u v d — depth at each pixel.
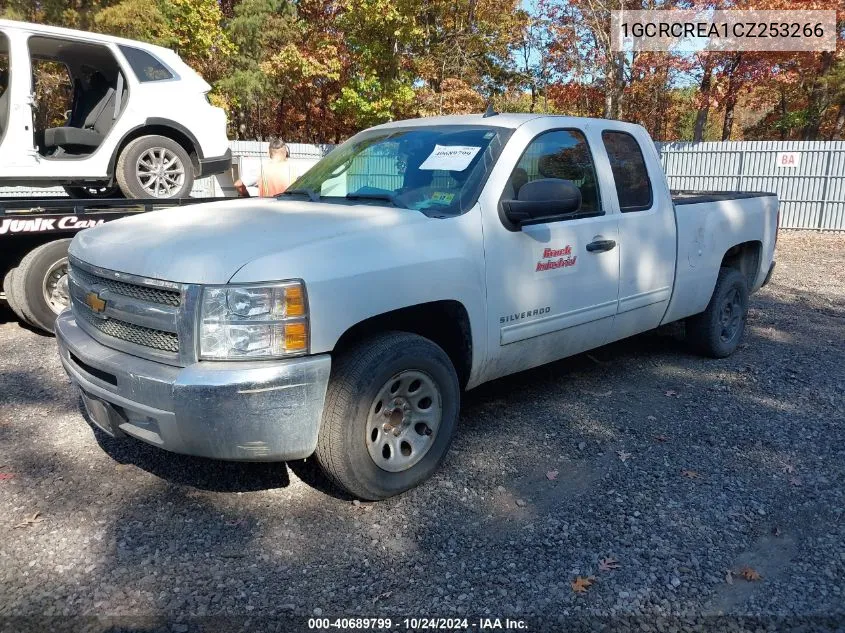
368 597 2.73
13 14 16.53
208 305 2.83
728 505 3.45
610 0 19.20
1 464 3.72
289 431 2.95
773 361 5.87
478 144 3.98
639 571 2.91
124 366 3.00
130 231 3.46
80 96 7.50
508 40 22.95
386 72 22.45
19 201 5.32
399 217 3.48
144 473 3.66
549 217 4.09
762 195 6.22
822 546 3.12
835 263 12.15
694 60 20.30
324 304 2.95
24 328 6.45
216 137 7.69
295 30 24.34
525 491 3.55
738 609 2.70
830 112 31.34
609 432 4.29
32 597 2.68
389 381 3.24
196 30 22.80
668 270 5.01
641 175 4.88
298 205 3.89
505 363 3.97
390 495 3.38
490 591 2.77
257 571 2.87
